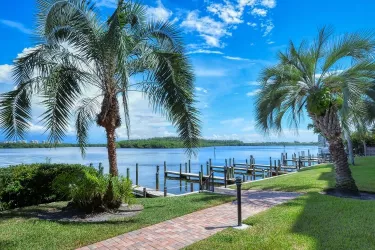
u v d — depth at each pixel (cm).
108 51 695
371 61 859
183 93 664
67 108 720
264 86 981
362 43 866
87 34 727
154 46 746
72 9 712
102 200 692
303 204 708
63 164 920
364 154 2848
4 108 665
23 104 686
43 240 479
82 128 912
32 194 812
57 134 695
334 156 911
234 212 670
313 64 942
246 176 2536
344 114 783
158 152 7156
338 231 493
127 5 663
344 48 887
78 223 592
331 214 604
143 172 2703
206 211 686
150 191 1378
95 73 784
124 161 4038
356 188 884
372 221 546
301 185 1032
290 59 962
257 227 532
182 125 666
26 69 698
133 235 509
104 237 495
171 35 774
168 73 666
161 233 519
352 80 820
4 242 468
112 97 800
